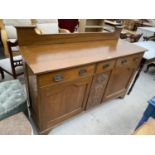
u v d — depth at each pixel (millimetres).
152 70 3061
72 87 1182
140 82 2559
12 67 1614
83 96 1378
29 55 1051
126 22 4922
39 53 1099
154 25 4645
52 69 915
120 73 1557
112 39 1700
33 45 1191
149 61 1909
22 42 1138
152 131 739
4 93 1221
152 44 2297
